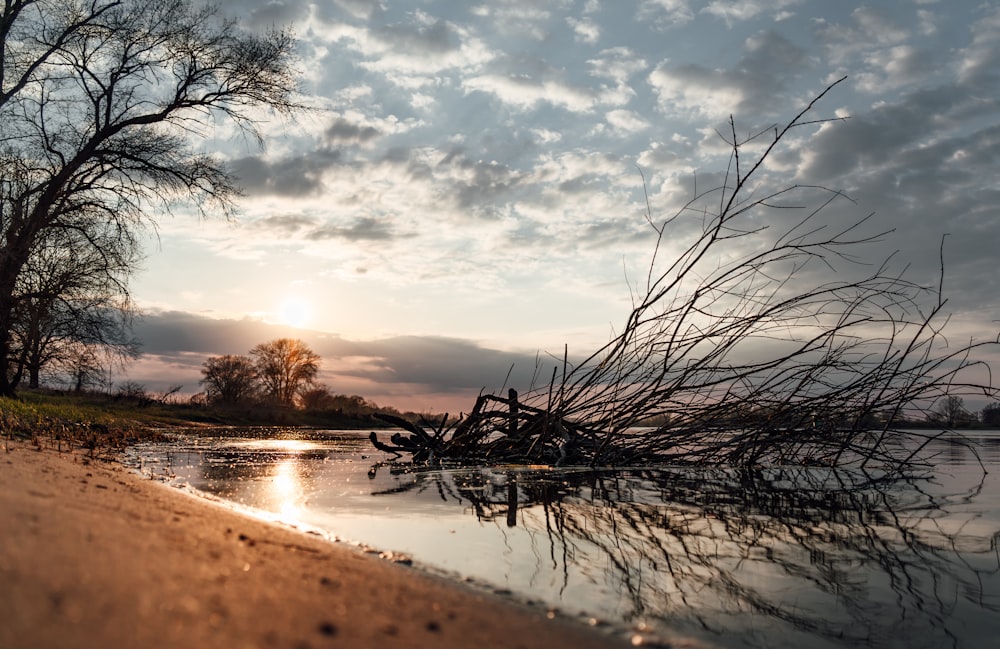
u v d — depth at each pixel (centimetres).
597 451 898
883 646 218
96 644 136
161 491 458
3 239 1869
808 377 870
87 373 2433
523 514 466
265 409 3850
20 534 208
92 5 1928
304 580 221
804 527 432
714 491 619
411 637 176
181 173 2000
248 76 2019
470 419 994
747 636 224
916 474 793
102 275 2072
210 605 173
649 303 866
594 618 226
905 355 830
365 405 4472
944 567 326
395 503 507
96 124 1983
